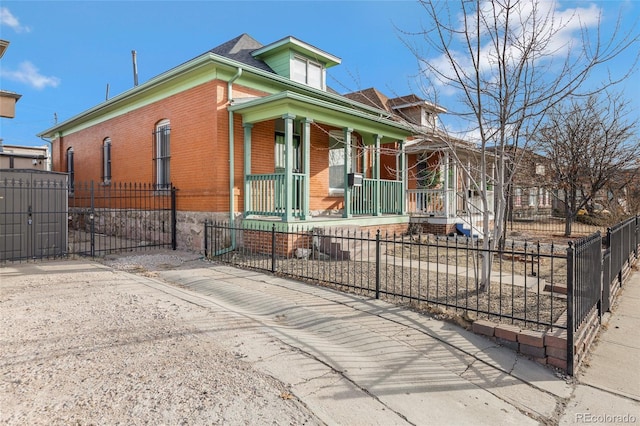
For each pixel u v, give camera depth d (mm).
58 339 3924
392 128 12133
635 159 14547
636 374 3572
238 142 9930
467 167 6594
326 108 9594
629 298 6254
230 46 12977
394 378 3357
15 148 17656
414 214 13570
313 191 12250
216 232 9531
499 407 2963
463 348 3951
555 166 15484
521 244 12070
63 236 9547
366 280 6680
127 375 3164
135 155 12469
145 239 12109
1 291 5820
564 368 3551
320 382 3211
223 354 3658
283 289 6195
